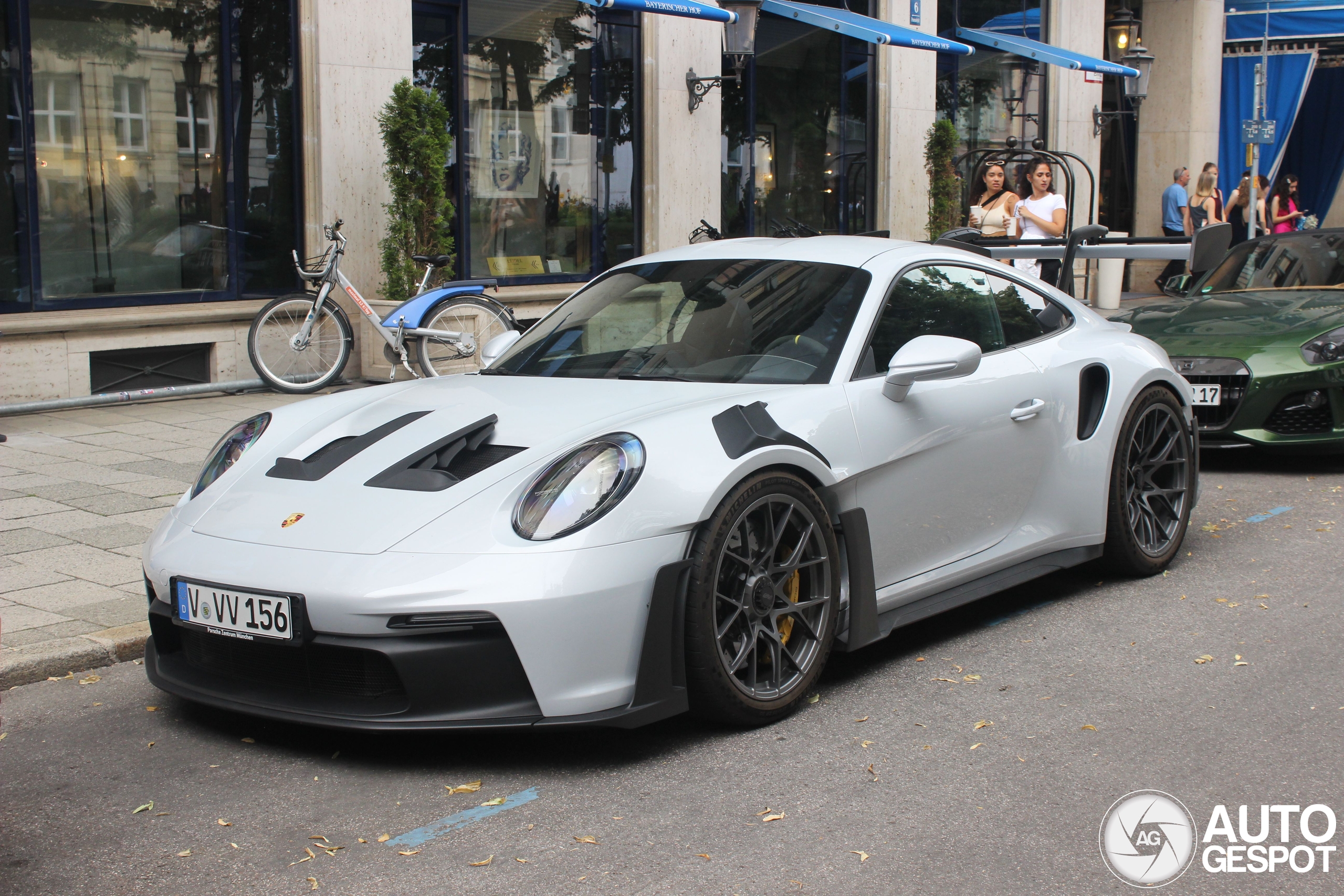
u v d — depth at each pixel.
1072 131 17.27
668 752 3.21
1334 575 4.85
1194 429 5.02
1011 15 16.48
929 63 14.76
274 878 2.57
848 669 3.86
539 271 11.50
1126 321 7.60
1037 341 4.49
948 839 2.72
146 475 6.35
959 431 3.94
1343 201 23.56
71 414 8.21
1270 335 6.85
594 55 11.65
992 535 4.19
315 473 3.43
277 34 9.62
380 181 10.08
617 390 3.71
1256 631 4.17
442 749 3.24
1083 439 4.50
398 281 9.73
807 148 13.77
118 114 8.90
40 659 3.79
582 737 3.31
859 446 3.59
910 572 3.87
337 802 2.93
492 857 2.65
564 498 3.07
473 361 9.53
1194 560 5.12
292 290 9.90
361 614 2.94
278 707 3.13
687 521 3.12
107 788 3.03
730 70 12.80
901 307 4.02
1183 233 17.33
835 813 2.85
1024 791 2.96
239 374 9.45
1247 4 18.77
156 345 8.95
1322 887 2.52
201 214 9.37
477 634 2.97
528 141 11.29
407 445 3.46
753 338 3.88
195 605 3.19
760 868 2.59
